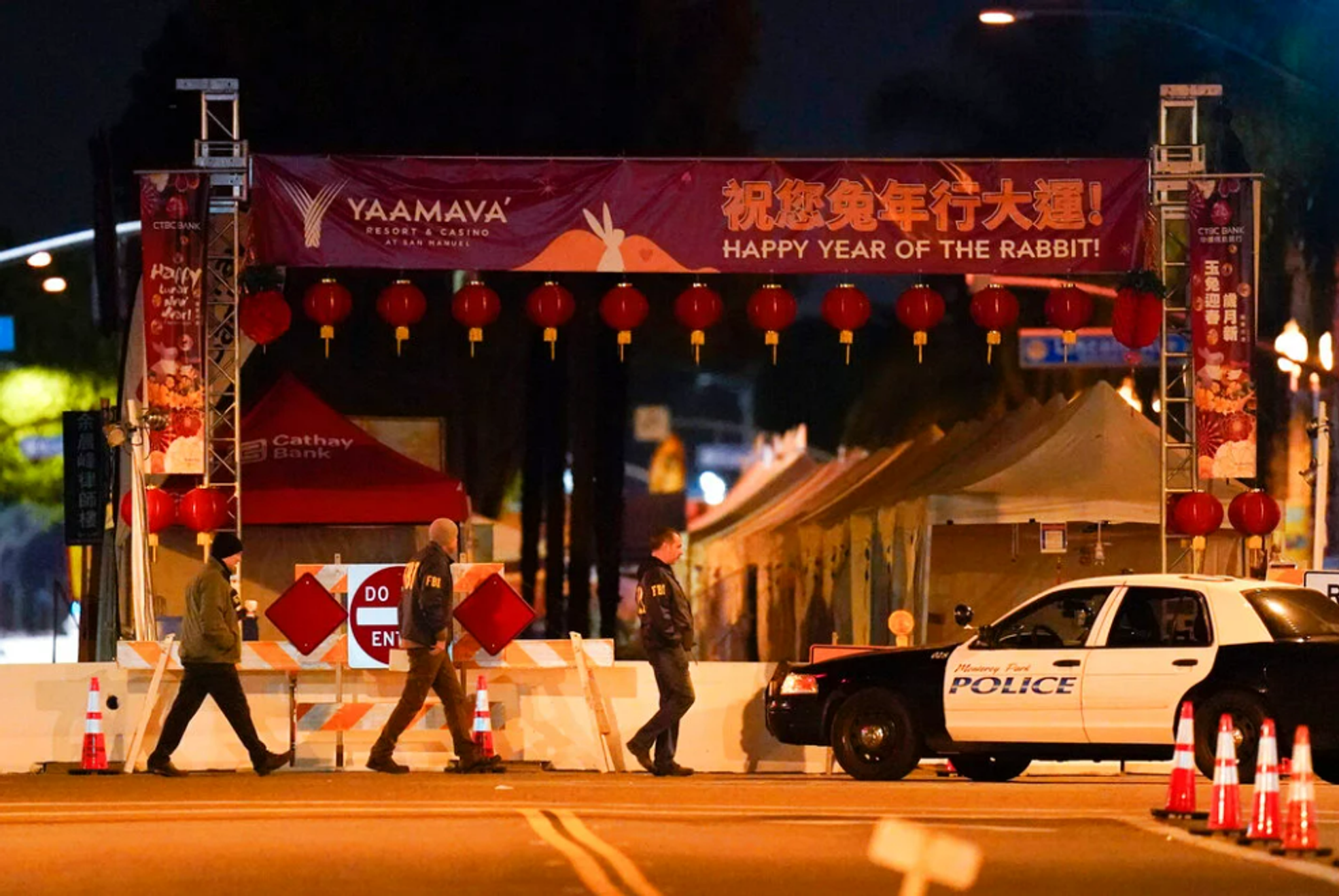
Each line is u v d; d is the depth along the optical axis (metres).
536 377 126.81
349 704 76.69
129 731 78.38
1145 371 128.00
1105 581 69.38
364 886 41.50
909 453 112.44
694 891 40.88
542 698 79.50
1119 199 87.94
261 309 87.44
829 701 72.00
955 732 70.00
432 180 87.50
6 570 139.25
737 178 87.62
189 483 93.56
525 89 131.25
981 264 87.75
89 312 140.62
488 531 125.81
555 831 51.62
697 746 80.19
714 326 128.88
